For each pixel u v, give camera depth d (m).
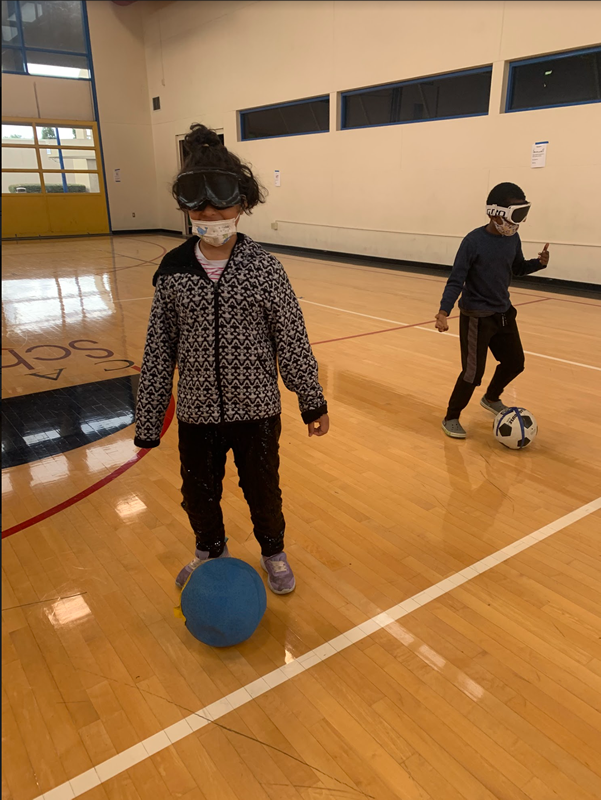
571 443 3.54
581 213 8.09
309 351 1.85
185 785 1.49
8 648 1.95
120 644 1.97
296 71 11.88
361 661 1.89
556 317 6.70
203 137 1.62
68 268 10.66
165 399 1.85
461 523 2.70
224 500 2.89
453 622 2.07
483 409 4.09
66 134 15.77
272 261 1.77
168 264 1.73
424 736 1.63
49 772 1.52
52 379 4.77
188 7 14.22
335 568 2.37
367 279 9.41
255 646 1.96
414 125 9.93
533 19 8.01
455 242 9.79
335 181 11.71
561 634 2.02
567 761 1.56
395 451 3.43
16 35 14.49
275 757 1.56
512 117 8.55
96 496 2.94
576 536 2.60
